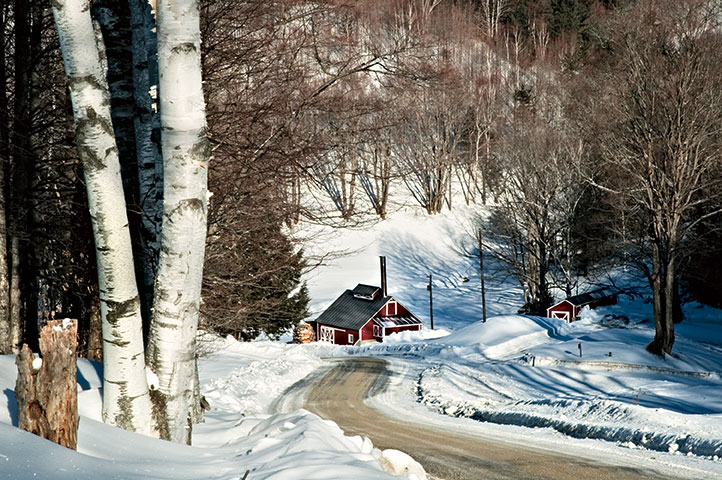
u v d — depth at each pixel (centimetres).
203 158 780
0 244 1658
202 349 2489
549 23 10319
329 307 6775
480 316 6981
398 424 2091
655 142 3872
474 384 3072
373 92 1655
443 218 8881
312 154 1502
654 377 3200
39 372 679
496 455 1523
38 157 1888
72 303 1950
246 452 813
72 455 635
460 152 8081
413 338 6097
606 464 1418
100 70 780
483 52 9362
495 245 8356
